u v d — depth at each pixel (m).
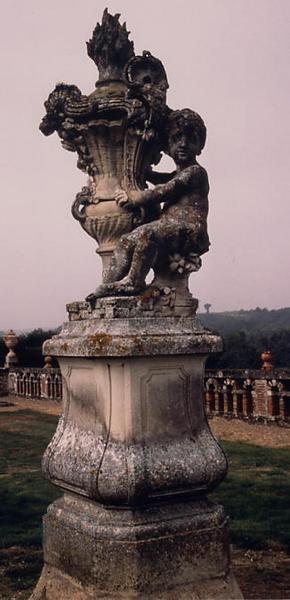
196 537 4.27
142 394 4.30
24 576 5.38
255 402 12.39
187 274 4.91
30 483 8.66
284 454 9.91
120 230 5.04
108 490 4.11
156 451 4.28
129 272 4.66
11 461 10.46
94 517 4.28
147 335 4.29
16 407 19.09
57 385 19.28
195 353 4.47
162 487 4.22
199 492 4.45
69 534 4.36
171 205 4.91
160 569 4.11
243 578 5.16
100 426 4.36
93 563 4.11
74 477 4.34
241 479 8.30
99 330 4.36
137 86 4.81
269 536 6.06
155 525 4.17
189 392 4.53
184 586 4.18
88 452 4.33
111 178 5.10
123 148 5.07
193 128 4.91
